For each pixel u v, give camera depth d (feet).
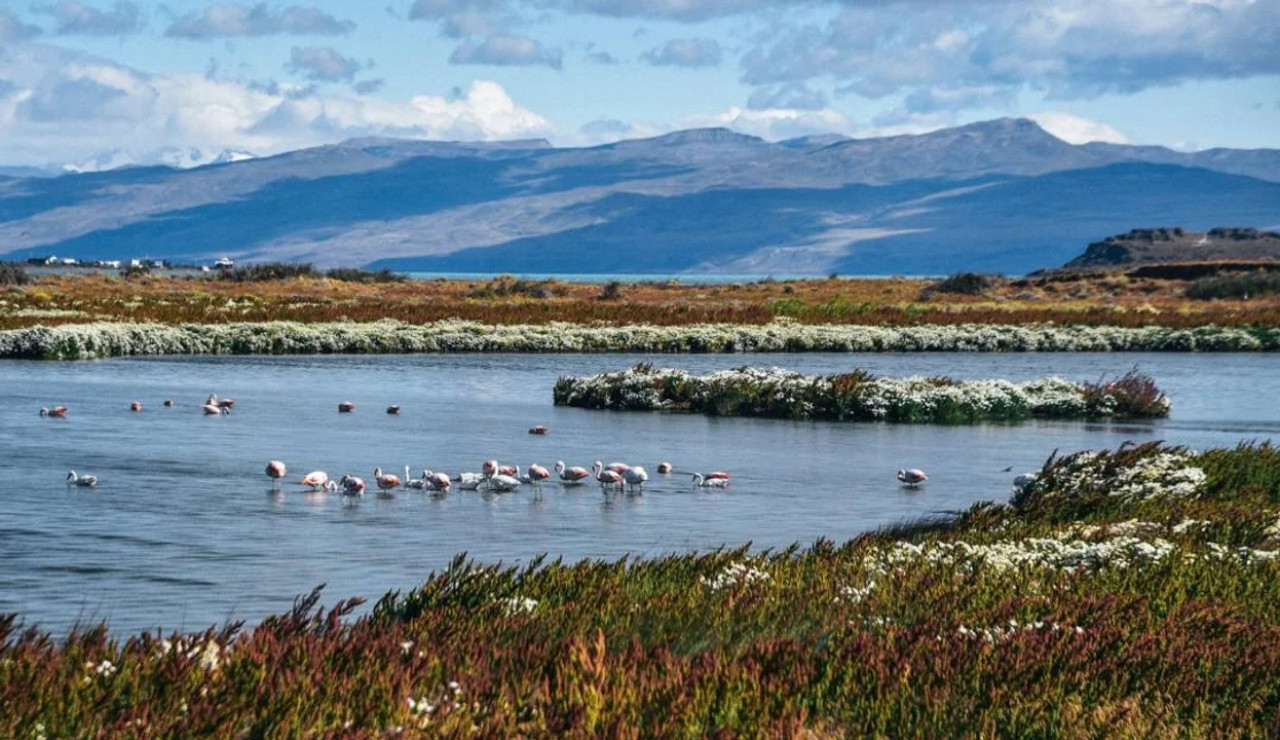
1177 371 317.22
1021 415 219.61
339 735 43.96
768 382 223.51
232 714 44.86
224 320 404.77
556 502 126.00
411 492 130.62
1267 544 93.66
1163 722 51.96
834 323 452.35
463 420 201.26
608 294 605.73
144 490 126.93
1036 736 50.31
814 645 60.44
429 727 45.65
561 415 211.82
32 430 176.45
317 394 240.12
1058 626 62.90
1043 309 538.47
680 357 350.02
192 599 81.20
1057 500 112.98
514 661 55.57
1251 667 58.34
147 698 46.37
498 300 577.43
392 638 56.18
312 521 111.75
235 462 148.36
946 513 122.62
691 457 162.61
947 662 56.29
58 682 46.37
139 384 252.01
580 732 45.50
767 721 48.55
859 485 140.56
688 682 51.24
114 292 558.56
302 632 58.54
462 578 72.64
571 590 72.90
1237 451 134.72
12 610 77.56
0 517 110.83
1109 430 202.08
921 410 211.82
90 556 94.73
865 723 50.39
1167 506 106.93
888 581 75.72
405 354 349.82
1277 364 339.36
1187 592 75.00
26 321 369.50
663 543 104.58
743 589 71.61
